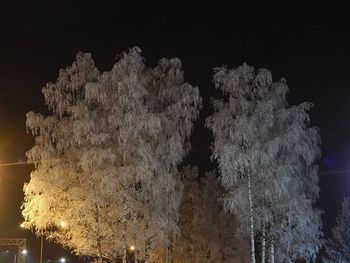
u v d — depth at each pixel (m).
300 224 27.58
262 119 27.81
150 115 25.36
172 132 27.09
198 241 45.78
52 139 27.44
